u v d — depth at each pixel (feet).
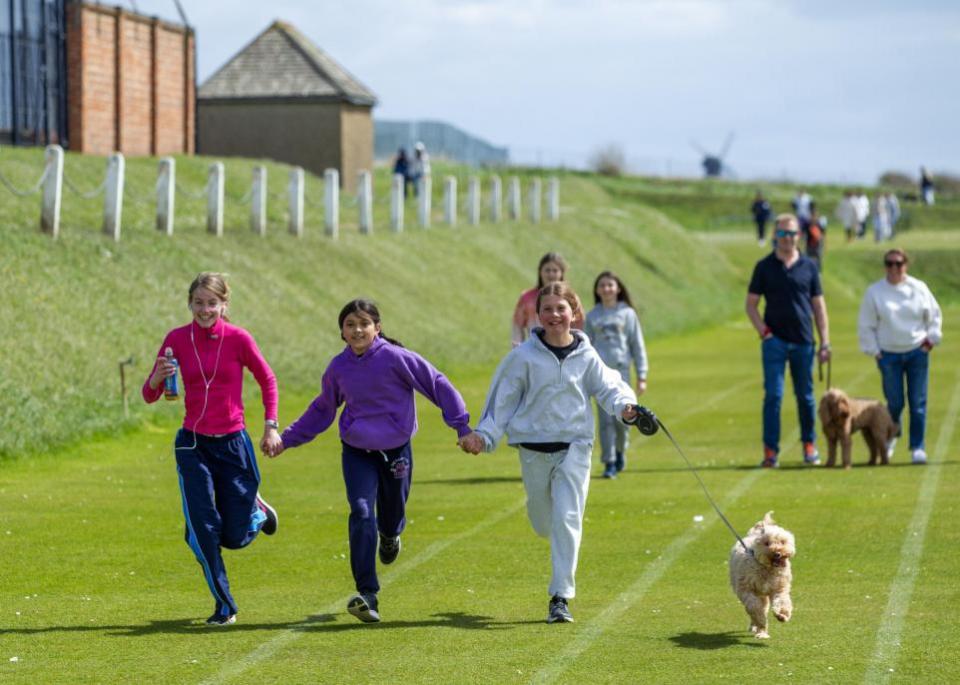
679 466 63.16
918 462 62.59
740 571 31.94
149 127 173.68
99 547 44.34
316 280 120.67
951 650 30.32
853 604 35.32
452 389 35.01
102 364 79.20
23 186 118.62
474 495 54.95
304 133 229.04
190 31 182.09
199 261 107.24
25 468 61.62
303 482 58.95
